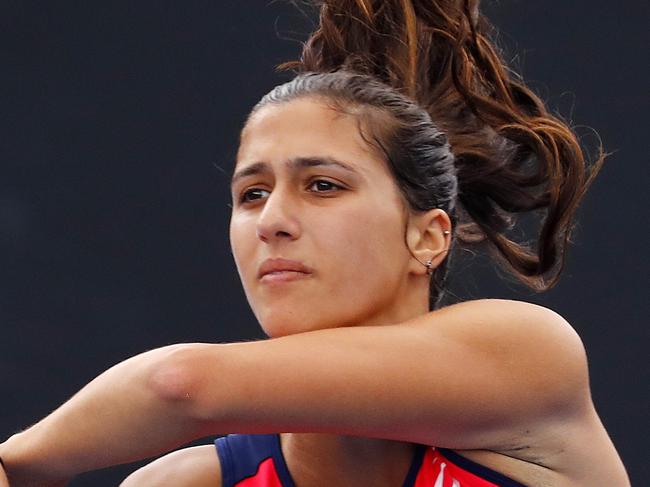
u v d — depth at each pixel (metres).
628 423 16.97
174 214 18.75
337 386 4.82
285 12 18.95
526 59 18.39
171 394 4.72
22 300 18.31
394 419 4.94
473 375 5.00
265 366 4.79
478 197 6.26
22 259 18.45
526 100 6.41
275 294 5.09
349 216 5.09
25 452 5.05
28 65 19.23
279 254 5.07
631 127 18.08
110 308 18.31
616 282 17.38
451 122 6.23
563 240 6.25
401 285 5.30
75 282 18.41
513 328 5.12
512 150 6.23
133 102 19.09
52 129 19.00
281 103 5.32
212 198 18.78
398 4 6.28
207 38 19.09
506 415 5.11
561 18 18.38
